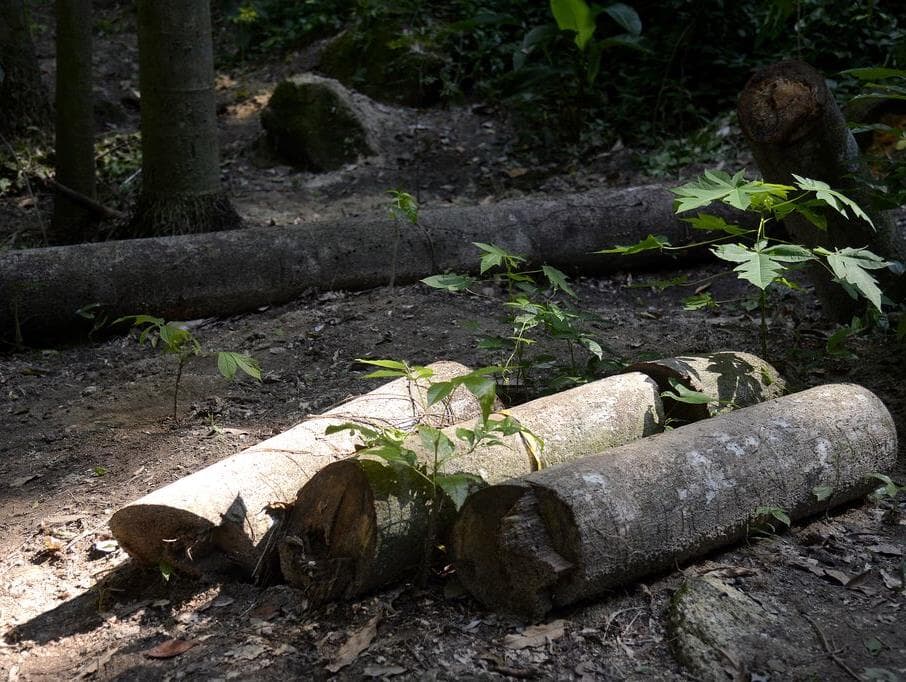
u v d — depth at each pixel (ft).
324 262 20.72
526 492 9.43
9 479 13.93
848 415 11.44
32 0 43.19
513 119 32.65
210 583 10.62
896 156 21.17
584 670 8.80
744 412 11.25
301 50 38.55
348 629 9.56
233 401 15.92
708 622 9.16
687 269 22.31
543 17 35.45
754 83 15.28
